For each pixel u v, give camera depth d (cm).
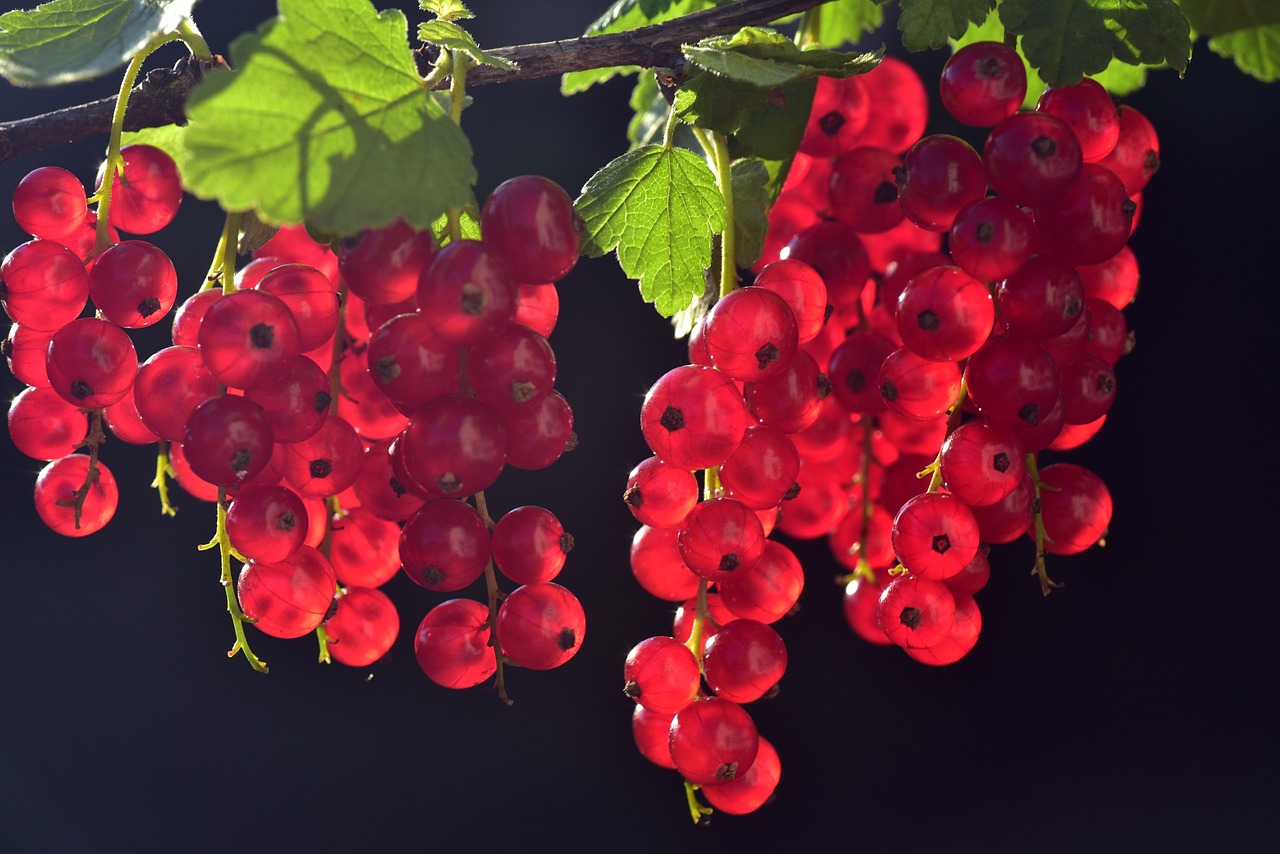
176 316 38
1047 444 39
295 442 38
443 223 38
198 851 66
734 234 40
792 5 39
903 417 39
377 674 69
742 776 39
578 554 68
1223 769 67
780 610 39
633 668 38
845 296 41
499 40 68
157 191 39
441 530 37
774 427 38
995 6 39
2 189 69
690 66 39
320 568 38
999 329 39
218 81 36
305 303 38
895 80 41
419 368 37
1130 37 39
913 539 38
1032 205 38
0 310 39
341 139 36
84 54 38
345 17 37
